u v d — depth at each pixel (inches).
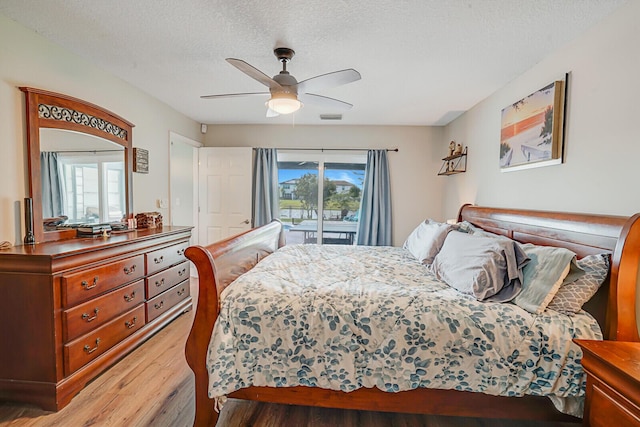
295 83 81.7
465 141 145.3
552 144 82.9
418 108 140.9
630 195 62.5
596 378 47.2
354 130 177.3
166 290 110.3
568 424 66.3
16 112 76.0
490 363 55.4
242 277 71.1
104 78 103.3
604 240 60.9
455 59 90.5
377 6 65.9
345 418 68.0
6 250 70.3
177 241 117.6
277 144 180.2
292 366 59.6
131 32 78.5
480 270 65.9
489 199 121.4
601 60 69.3
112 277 83.7
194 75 107.0
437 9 66.6
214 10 68.4
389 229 175.2
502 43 80.7
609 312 56.9
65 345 69.5
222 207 175.8
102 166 102.1
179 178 187.0
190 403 71.4
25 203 76.9
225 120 170.4
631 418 41.4
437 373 57.1
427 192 176.4
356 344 58.7
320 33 77.1
